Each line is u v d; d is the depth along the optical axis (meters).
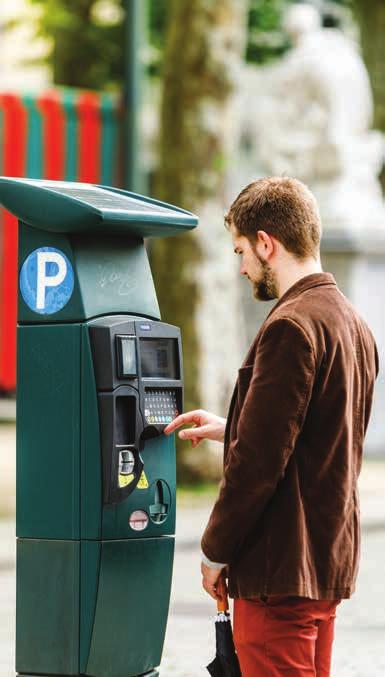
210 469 15.05
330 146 18.42
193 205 15.48
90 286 5.38
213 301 15.55
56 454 5.35
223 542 4.63
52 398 5.36
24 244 5.46
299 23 19.08
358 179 18.62
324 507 4.66
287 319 4.60
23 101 19.53
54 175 19.78
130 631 5.47
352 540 4.77
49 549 5.36
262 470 4.55
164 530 5.57
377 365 5.01
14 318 20.28
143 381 5.43
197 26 15.29
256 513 4.60
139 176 15.70
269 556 4.63
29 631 5.41
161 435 5.54
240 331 18.36
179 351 5.59
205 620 8.93
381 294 18.16
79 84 23.19
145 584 5.51
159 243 15.65
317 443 4.66
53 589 5.36
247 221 4.84
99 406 5.30
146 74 24.03
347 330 4.75
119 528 5.37
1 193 5.40
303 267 4.81
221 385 15.59
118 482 5.33
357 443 4.85
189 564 10.98
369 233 17.88
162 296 15.58
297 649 4.66
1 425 21.28
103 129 20.12
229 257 15.70
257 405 4.56
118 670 5.45
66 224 5.29
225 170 15.58
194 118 15.41
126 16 15.55
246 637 4.71
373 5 25.16
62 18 22.58
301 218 4.80
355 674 7.56
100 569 5.31
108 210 5.26
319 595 4.66
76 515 5.32
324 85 18.50
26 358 5.40
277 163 18.95
